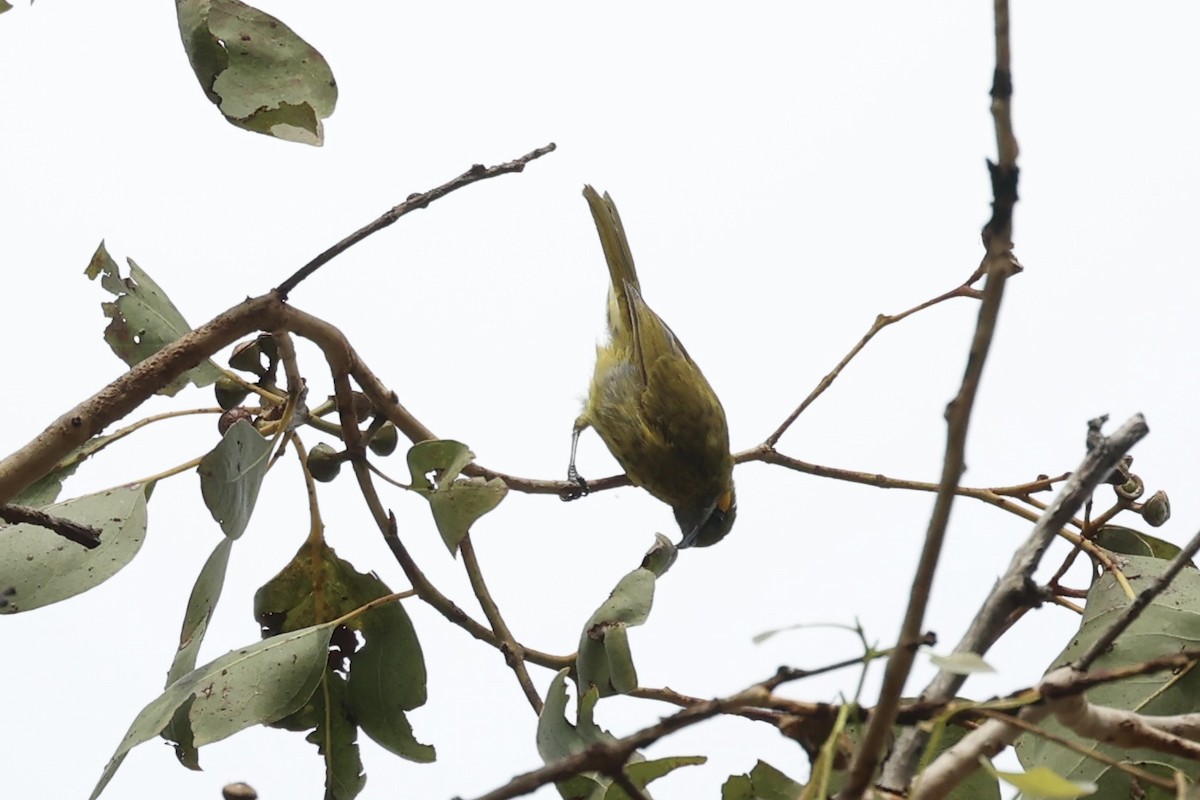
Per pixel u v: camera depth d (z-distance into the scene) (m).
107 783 5.69
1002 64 3.32
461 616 6.38
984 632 4.20
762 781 5.07
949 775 3.93
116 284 7.38
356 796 6.57
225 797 4.12
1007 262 3.31
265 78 6.61
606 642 5.98
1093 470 4.34
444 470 6.16
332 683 6.66
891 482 7.59
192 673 6.19
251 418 6.81
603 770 3.65
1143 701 5.95
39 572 6.41
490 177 6.08
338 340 6.25
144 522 6.61
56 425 5.52
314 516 6.68
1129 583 6.27
